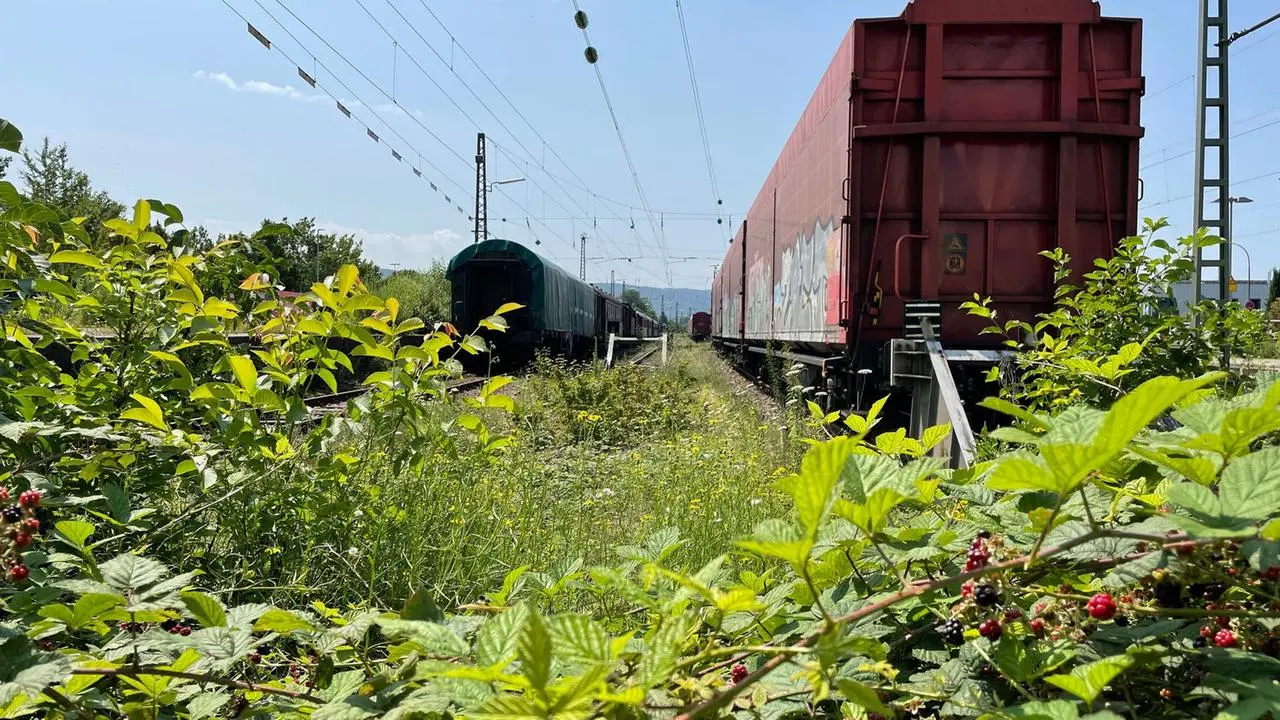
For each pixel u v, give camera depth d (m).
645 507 6.10
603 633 1.05
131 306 3.63
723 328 32.59
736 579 2.78
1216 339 4.64
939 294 8.28
